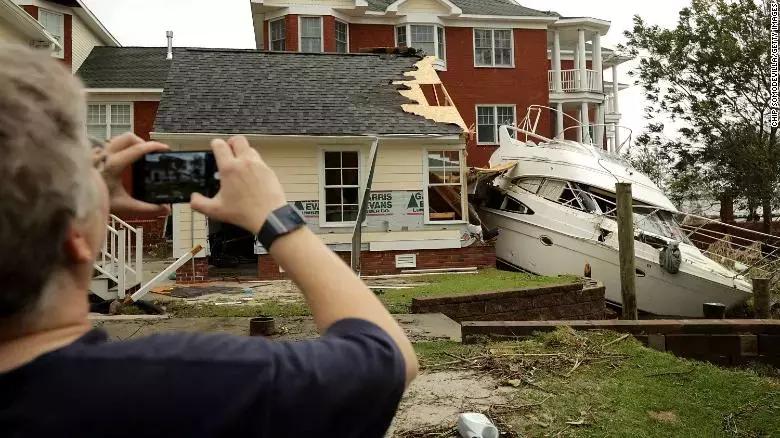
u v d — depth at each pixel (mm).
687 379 4438
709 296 11844
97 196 842
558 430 3445
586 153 14539
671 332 6168
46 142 750
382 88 14984
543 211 14148
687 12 22375
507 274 12500
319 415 775
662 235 13109
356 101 14305
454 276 12336
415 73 15672
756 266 13484
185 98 13594
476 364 4785
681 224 14430
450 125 13758
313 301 919
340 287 920
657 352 5195
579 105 25672
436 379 4398
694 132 22594
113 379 725
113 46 22750
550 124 26062
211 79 14453
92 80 19359
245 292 10219
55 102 783
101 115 18953
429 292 9266
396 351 875
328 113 13695
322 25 21234
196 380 741
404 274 13180
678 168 23016
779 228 20859
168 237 16797
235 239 14633
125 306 7836
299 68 15445
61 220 761
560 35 26375
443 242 13625
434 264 13547
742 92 21969
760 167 20766
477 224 15688
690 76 22625
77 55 20906
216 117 13078
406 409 3758
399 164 13602
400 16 21953
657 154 24109
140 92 18797
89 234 833
